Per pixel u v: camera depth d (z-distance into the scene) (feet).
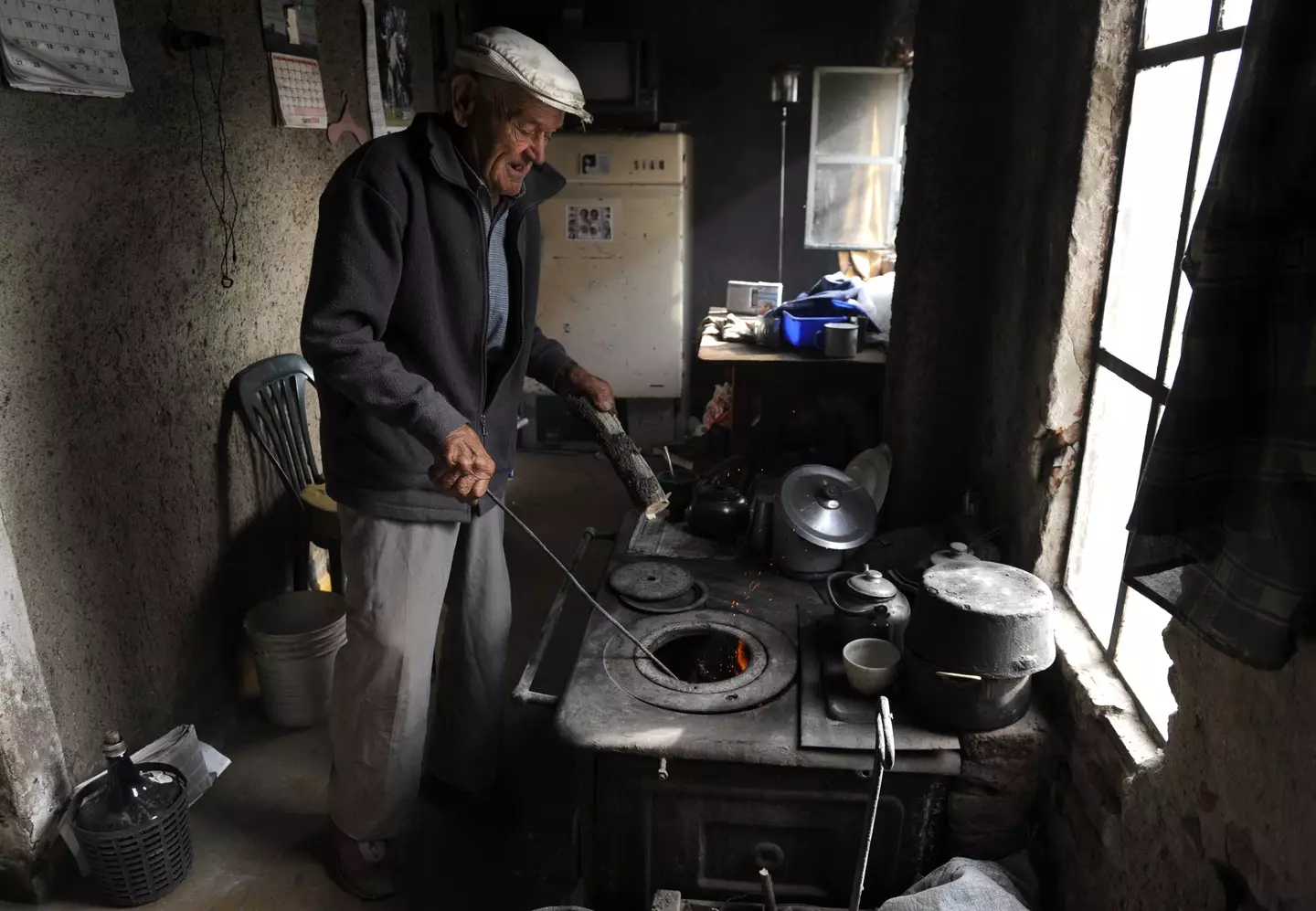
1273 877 3.38
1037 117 6.02
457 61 5.33
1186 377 3.02
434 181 5.43
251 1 8.50
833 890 5.62
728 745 5.20
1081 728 5.10
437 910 6.39
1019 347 6.31
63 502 6.40
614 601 6.73
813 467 7.25
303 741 8.19
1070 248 5.39
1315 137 2.67
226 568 8.55
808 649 6.08
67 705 6.55
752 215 16.56
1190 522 3.10
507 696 8.73
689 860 5.64
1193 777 3.98
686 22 15.78
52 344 6.22
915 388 7.61
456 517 6.05
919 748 5.16
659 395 15.52
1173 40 4.65
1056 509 5.88
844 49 15.67
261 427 8.77
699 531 7.84
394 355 5.28
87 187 6.48
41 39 5.85
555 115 5.36
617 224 14.75
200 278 7.93
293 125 9.23
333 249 5.20
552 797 7.49
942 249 7.25
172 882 6.49
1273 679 3.37
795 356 10.81
